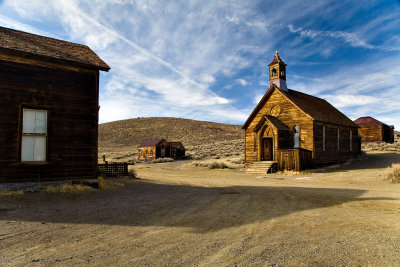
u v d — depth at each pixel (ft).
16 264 13.00
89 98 39.45
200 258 13.92
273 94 96.84
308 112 86.38
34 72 35.63
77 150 37.86
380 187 44.21
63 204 27.22
